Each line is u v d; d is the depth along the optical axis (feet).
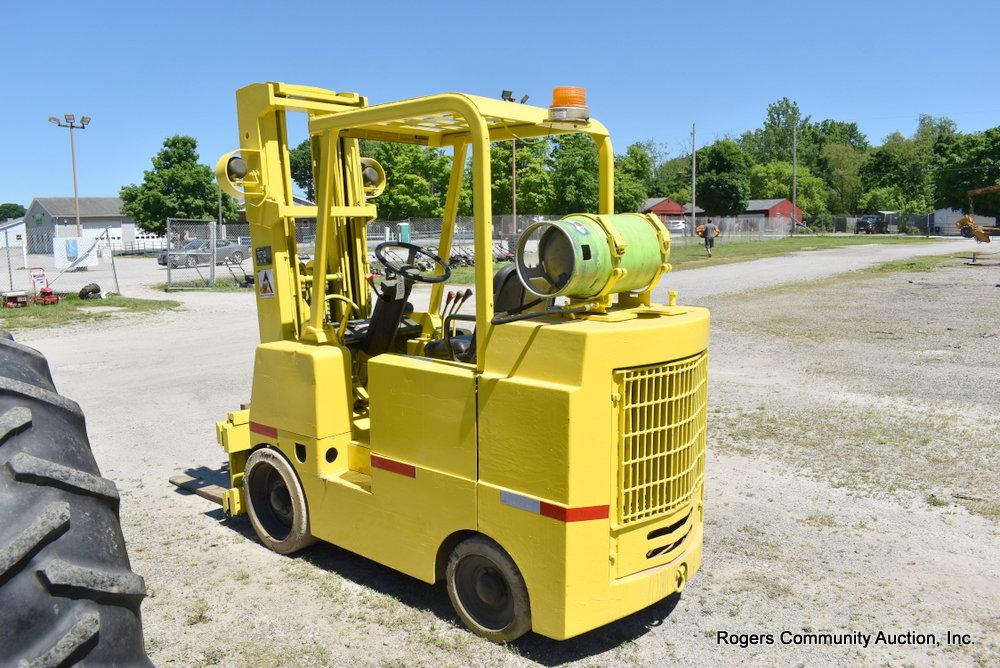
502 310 14.84
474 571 13.15
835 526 17.79
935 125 364.38
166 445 24.71
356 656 12.78
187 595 14.88
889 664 12.62
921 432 24.17
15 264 129.39
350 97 16.94
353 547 14.75
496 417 12.02
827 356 35.70
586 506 11.48
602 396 11.39
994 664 12.58
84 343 43.68
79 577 5.09
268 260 16.90
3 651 4.83
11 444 5.55
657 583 12.54
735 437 24.18
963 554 16.34
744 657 12.81
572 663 12.57
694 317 12.82
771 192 270.05
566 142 106.01
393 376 13.46
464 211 125.59
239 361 37.88
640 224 12.75
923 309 49.65
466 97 12.05
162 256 114.01
